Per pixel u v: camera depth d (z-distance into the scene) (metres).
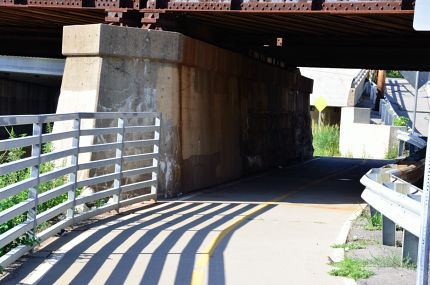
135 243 8.77
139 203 12.55
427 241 4.92
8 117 6.85
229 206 12.72
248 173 19.56
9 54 30.53
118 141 11.25
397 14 13.01
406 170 12.94
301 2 13.50
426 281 4.93
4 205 8.05
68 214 9.55
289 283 6.99
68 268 7.32
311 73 45.88
